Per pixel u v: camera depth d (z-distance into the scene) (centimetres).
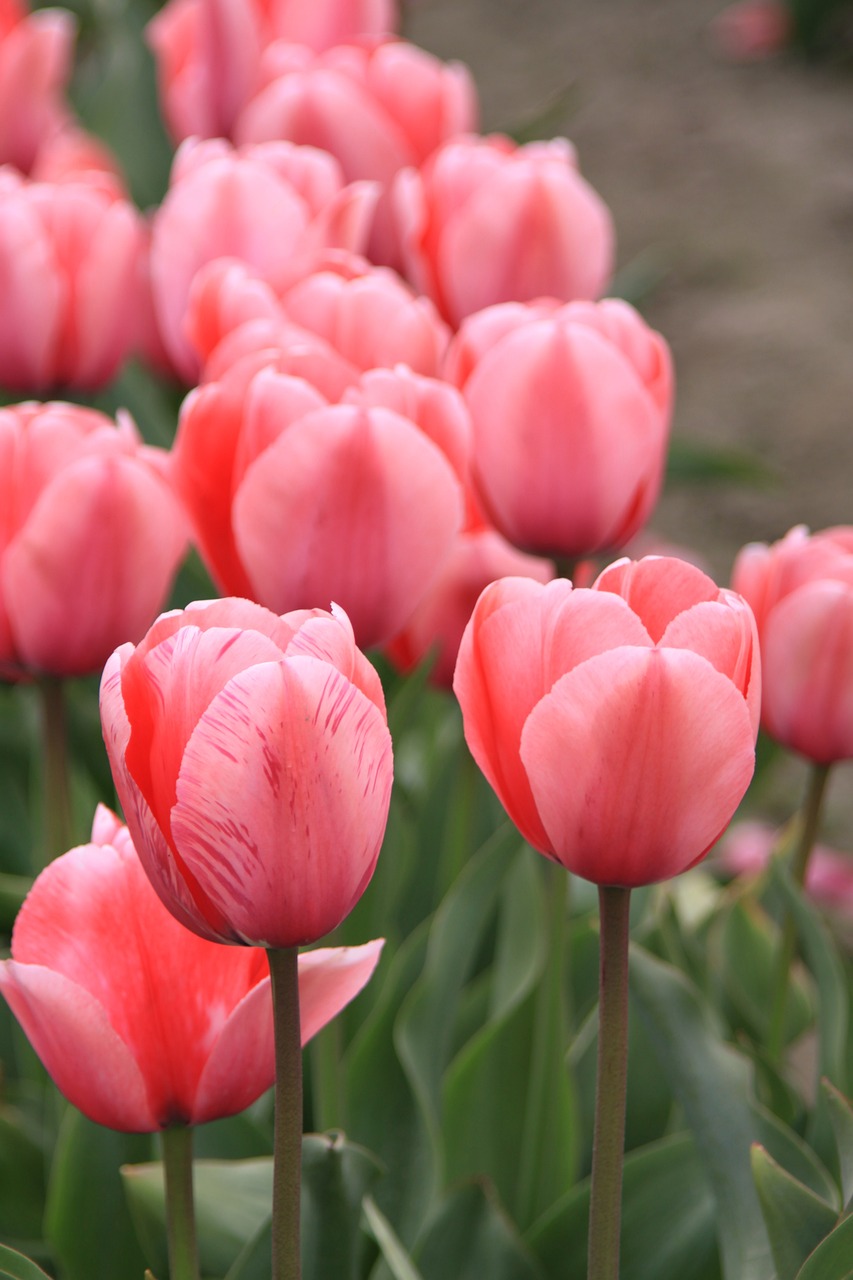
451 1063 123
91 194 128
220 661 90
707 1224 114
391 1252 106
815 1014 134
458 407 108
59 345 128
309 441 104
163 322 128
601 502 110
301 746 89
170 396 154
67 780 112
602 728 91
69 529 106
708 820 92
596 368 108
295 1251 93
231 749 89
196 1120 96
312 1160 100
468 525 121
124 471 106
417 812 133
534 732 92
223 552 108
